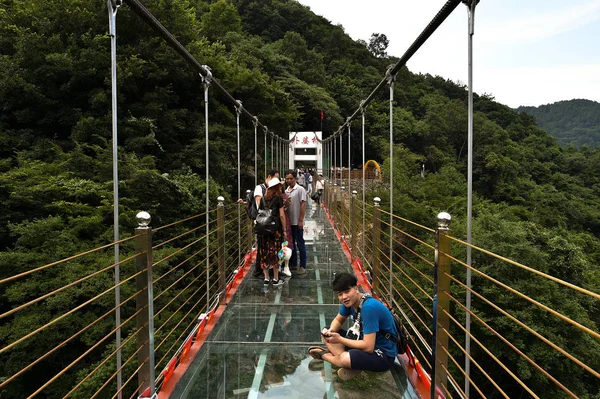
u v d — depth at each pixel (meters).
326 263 6.07
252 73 19.67
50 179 8.08
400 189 20.09
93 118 10.64
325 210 13.19
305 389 2.56
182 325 7.71
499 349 8.99
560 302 9.54
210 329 3.53
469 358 1.89
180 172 12.21
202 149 13.45
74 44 11.26
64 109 11.04
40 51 11.01
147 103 12.69
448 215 2.18
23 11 11.86
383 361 2.48
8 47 11.56
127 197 8.99
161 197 9.73
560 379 8.95
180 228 9.84
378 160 41.44
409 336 2.91
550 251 12.55
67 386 6.05
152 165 10.21
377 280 4.19
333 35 65.06
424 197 20.22
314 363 2.93
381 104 47.03
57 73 10.89
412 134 44.12
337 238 8.24
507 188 36.09
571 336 9.12
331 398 2.45
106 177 8.98
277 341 3.32
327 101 39.72
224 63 19.17
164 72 12.74
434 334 2.20
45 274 6.54
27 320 5.84
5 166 9.09
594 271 13.78
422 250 11.25
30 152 9.89
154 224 9.26
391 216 3.59
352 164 41.38
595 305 11.73
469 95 1.97
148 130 11.87
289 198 5.31
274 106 22.20
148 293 2.25
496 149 40.44
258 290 4.70
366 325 2.49
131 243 7.68
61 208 7.59
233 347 3.21
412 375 2.69
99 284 6.33
